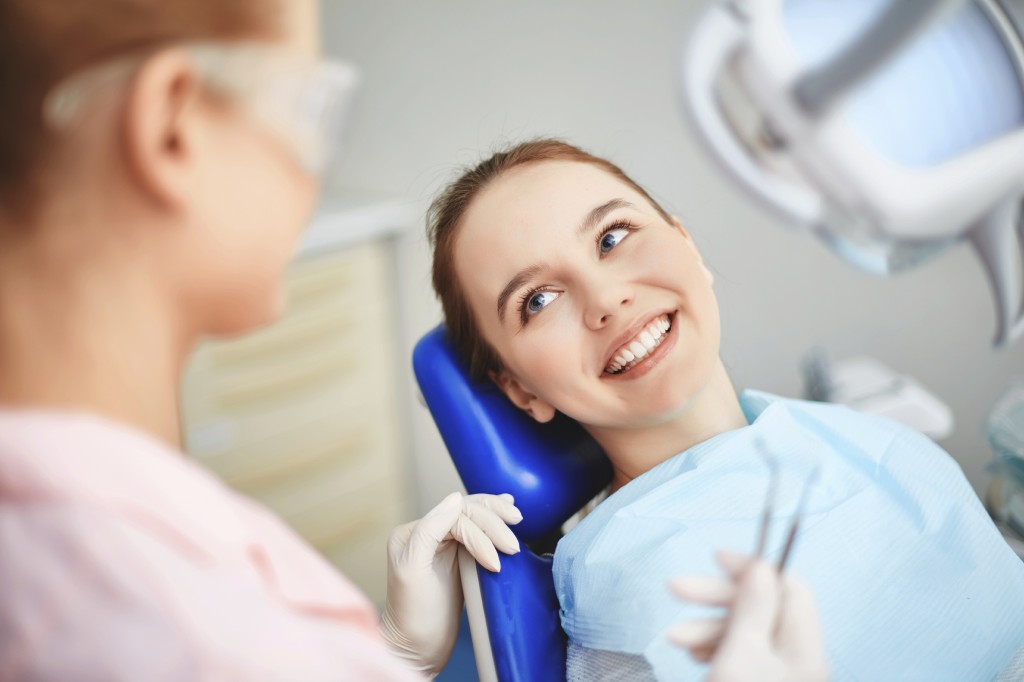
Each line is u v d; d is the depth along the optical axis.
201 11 0.38
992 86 0.70
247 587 0.37
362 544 1.99
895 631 0.79
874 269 0.79
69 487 0.35
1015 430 1.09
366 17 1.95
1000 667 0.80
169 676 0.34
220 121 0.39
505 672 0.86
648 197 1.01
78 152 0.37
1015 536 1.05
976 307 1.71
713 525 0.83
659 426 0.93
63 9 0.36
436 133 1.96
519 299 0.92
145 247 0.38
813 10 0.69
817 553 0.80
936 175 0.72
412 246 1.93
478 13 1.86
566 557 0.89
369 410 1.95
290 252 0.43
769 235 1.79
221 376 1.75
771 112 0.72
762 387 1.88
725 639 0.60
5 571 0.34
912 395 1.37
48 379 0.38
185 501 0.37
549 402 0.95
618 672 0.80
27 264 0.37
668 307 0.90
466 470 0.97
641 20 1.75
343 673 0.38
